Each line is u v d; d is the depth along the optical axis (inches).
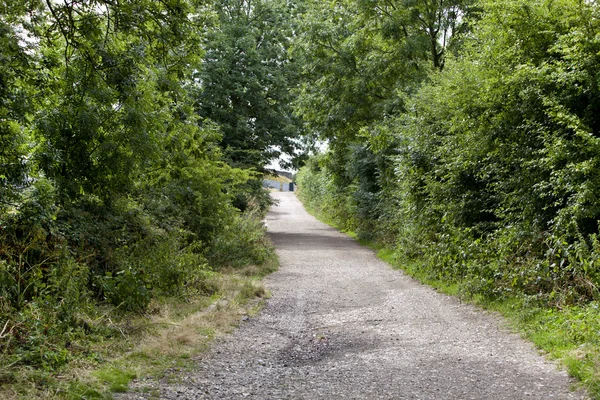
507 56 378.3
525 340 266.2
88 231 352.2
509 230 367.9
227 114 978.7
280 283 502.9
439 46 847.7
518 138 375.2
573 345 235.6
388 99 809.5
